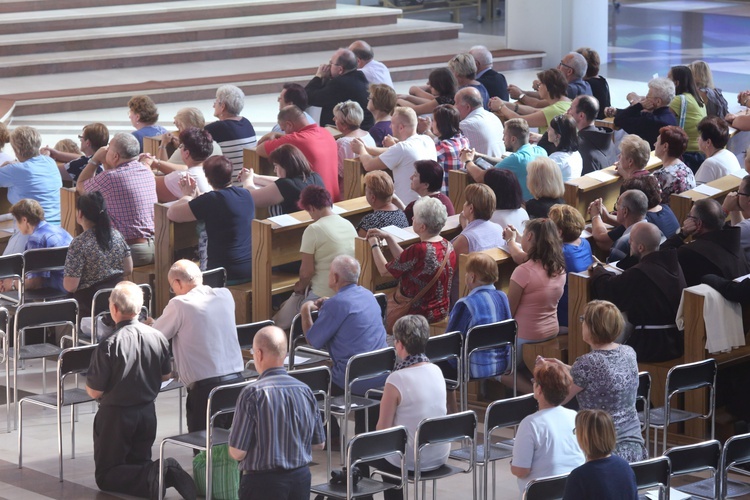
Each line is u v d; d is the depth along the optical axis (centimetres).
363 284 1783
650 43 4709
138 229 2002
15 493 1434
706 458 1258
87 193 1769
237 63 3925
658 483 1211
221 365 1459
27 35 3769
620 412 1297
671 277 1606
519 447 1220
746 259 1753
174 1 4184
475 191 1772
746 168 2109
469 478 1532
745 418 1628
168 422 1691
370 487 1279
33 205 1886
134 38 3888
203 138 1989
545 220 1664
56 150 2375
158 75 3716
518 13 4212
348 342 1510
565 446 1223
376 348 1528
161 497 1379
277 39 4066
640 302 1605
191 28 3966
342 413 1483
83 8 4019
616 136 2553
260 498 1201
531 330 1677
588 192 2122
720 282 1603
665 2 5662
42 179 2144
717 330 1584
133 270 1986
